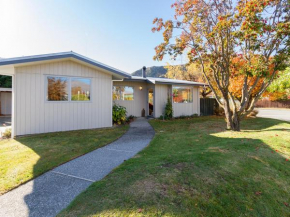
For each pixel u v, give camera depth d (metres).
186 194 2.39
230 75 7.96
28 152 4.47
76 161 3.93
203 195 2.44
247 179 3.07
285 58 6.24
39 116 6.65
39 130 6.66
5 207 2.29
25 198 2.49
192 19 6.98
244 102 7.56
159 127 8.65
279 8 6.14
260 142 5.01
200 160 3.48
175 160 3.48
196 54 7.16
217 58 7.03
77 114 7.48
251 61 6.79
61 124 7.12
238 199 2.55
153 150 4.74
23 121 6.35
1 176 3.14
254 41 6.12
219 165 3.34
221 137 6.05
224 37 6.86
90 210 2.05
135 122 10.32
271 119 11.88
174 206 2.12
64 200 2.43
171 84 12.30
